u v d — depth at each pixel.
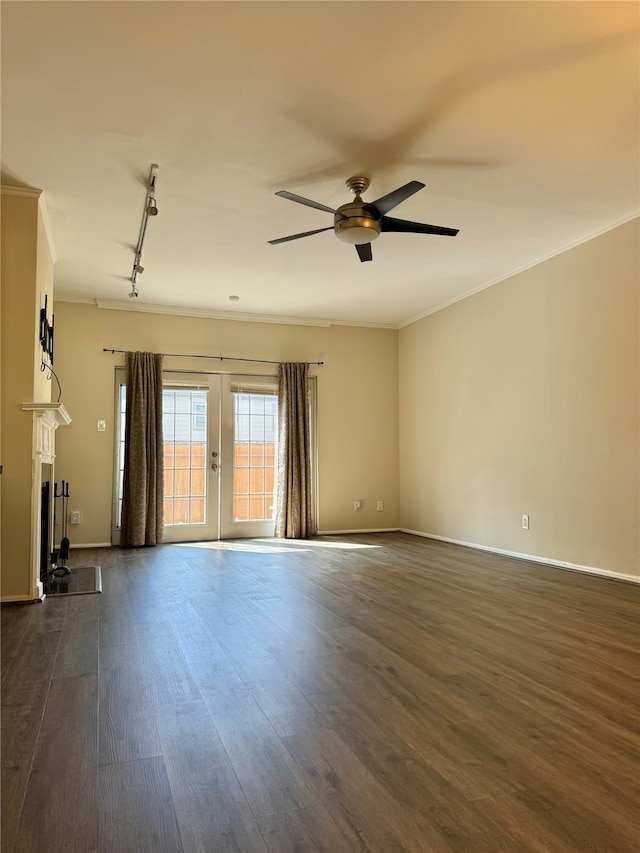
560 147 3.39
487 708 2.19
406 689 2.37
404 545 6.41
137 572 4.88
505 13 2.36
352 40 2.50
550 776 1.71
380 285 6.05
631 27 2.45
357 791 1.63
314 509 7.35
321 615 3.49
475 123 3.14
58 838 1.43
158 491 6.50
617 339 4.50
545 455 5.20
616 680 2.46
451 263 5.39
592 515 4.71
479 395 6.12
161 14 2.34
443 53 2.59
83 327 6.48
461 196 4.02
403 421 7.71
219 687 2.39
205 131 3.19
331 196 3.99
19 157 3.46
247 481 7.10
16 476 3.81
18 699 2.27
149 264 5.34
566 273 4.99
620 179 3.80
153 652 2.83
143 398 6.45
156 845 1.40
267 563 5.30
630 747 1.89
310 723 2.06
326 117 3.07
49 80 2.74
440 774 1.72
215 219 4.35
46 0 2.26
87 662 2.69
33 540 3.84
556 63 2.66
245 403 7.14
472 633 3.12
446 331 6.74
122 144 3.32
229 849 1.39
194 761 1.80
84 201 4.04
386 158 3.49
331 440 7.47
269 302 6.67
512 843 1.41
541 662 2.68
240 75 2.72
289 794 1.62
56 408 3.86
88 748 1.88
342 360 7.59
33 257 3.87
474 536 6.18
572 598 3.89
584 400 4.79
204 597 3.96
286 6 2.30
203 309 6.93
